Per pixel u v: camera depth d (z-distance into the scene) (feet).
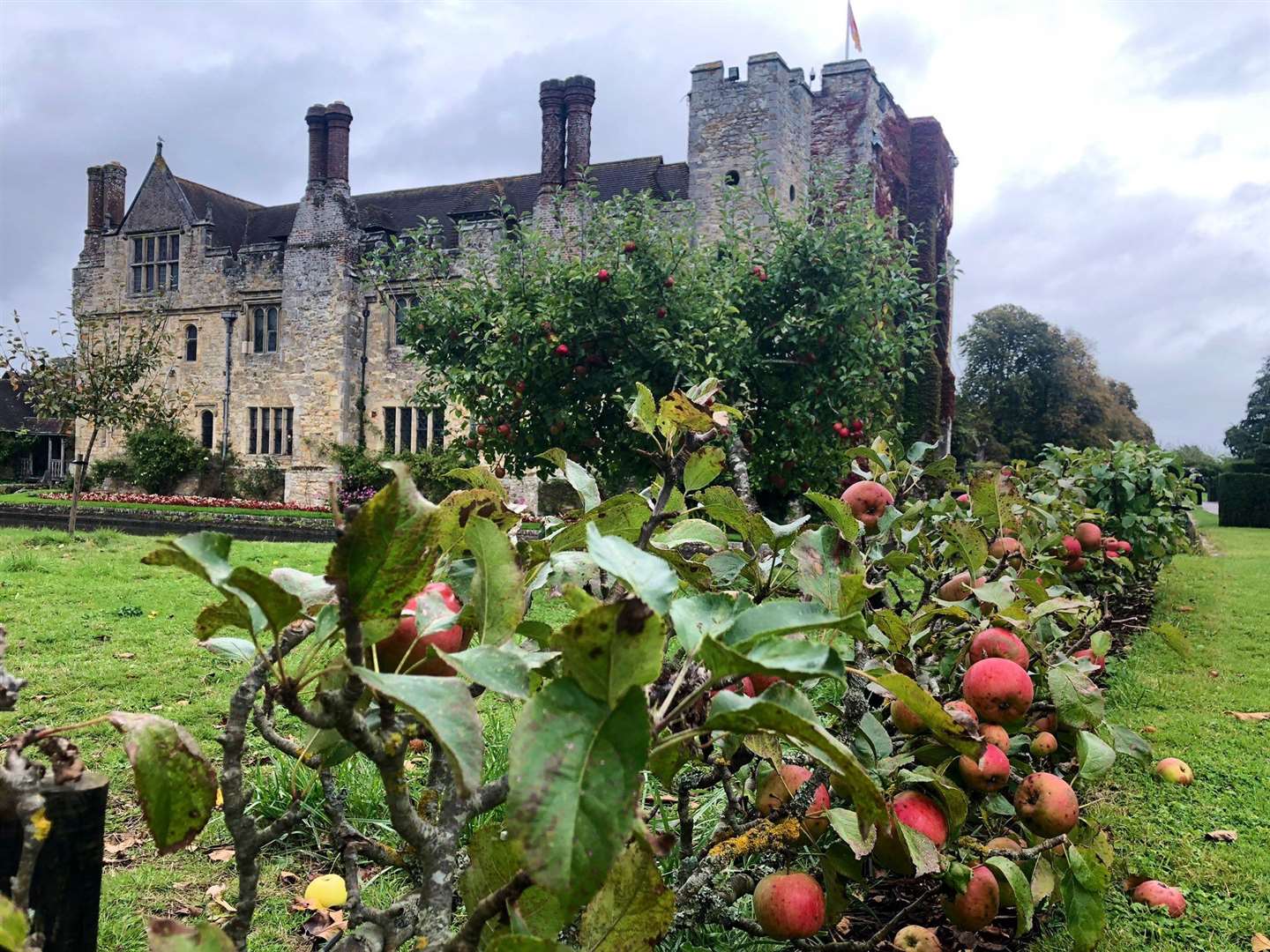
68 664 17.10
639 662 2.73
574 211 72.64
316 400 92.48
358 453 90.43
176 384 101.30
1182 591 28.86
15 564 29.53
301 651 12.34
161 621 21.47
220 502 90.63
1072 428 162.50
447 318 32.50
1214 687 16.20
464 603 4.31
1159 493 25.22
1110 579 17.98
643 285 29.07
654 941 3.53
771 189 34.09
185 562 2.73
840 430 29.84
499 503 4.75
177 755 3.05
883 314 31.40
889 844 5.74
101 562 31.94
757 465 30.66
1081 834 6.95
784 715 3.02
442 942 3.15
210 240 100.12
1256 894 8.45
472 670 2.98
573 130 77.77
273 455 96.48
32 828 2.79
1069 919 6.27
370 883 8.27
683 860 6.01
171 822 3.09
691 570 5.57
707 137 73.05
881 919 7.75
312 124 92.58
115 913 7.81
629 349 29.32
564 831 2.51
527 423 30.17
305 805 9.41
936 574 9.33
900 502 10.05
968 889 6.05
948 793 5.68
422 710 2.62
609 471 30.73
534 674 3.85
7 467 126.31
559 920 3.50
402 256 38.52
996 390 166.81
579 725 2.69
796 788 5.76
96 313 104.99
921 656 7.85
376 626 3.10
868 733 5.70
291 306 93.76
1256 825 10.02
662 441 5.77
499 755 9.86
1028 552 11.59
